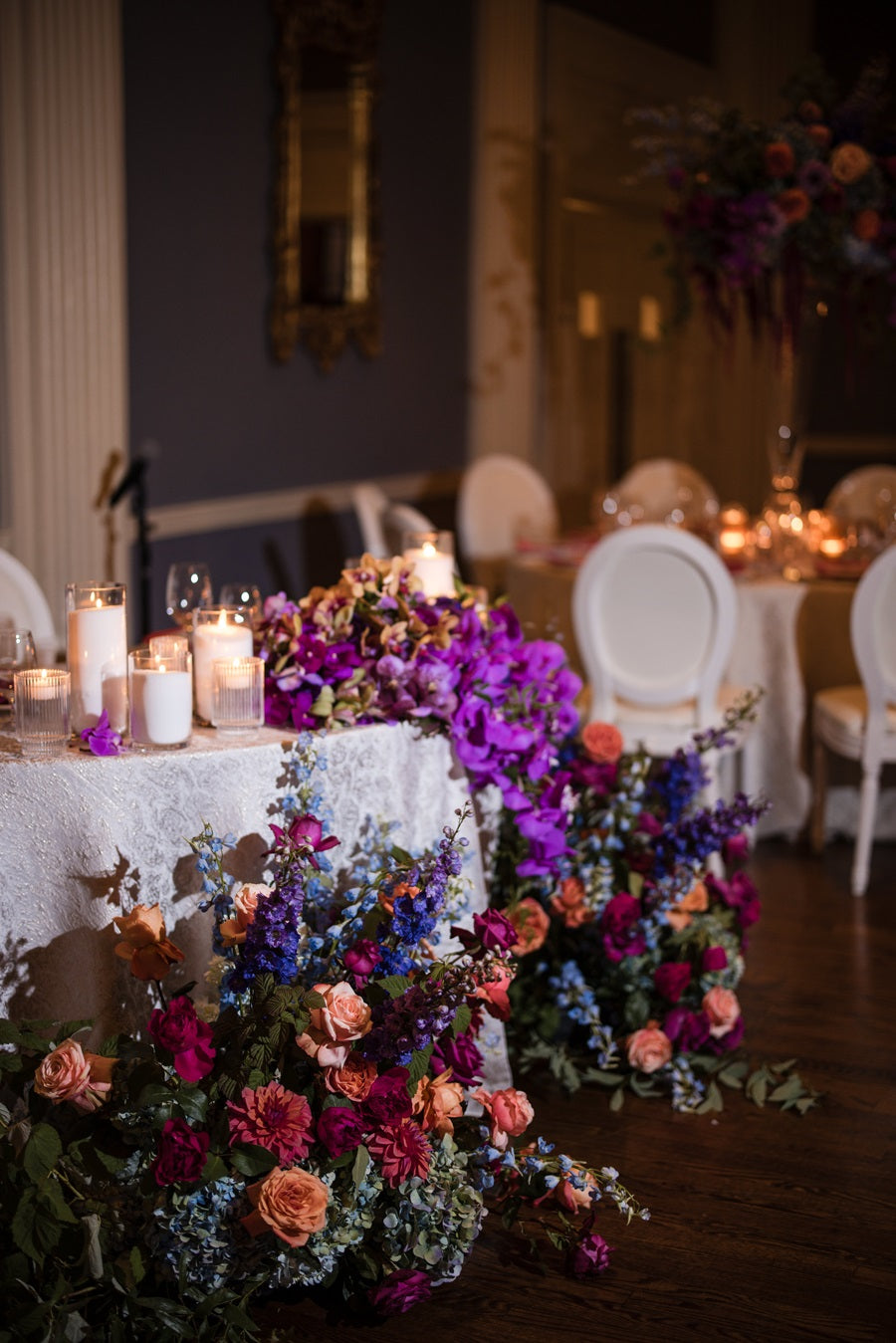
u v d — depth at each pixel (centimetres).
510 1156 214
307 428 540
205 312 484
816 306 439
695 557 360
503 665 255
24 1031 201
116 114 432
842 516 483
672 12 715
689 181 439
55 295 421
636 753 295
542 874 270
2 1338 183
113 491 446
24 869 211
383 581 252
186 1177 186
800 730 409
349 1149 197
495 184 627
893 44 733
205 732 233
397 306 580
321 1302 209
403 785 247
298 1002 200
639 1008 272
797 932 353
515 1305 208
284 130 503
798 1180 242
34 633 314
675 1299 209
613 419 726
